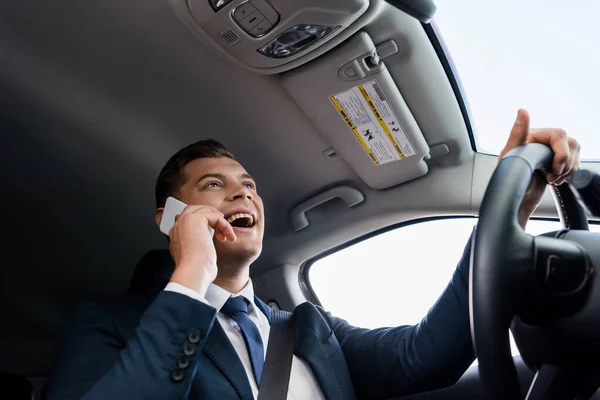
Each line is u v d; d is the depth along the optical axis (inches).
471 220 87.5
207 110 79.2
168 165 73.7
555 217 76.7
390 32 68.7
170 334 49.2
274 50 68.4
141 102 77.2
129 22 66.7
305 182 91.7
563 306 34.4
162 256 74.7
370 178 87.4
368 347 72.3
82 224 92.0
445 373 63.4
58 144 80.4
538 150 40.3
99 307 65.0
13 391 76.9
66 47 69.6
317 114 77.9
